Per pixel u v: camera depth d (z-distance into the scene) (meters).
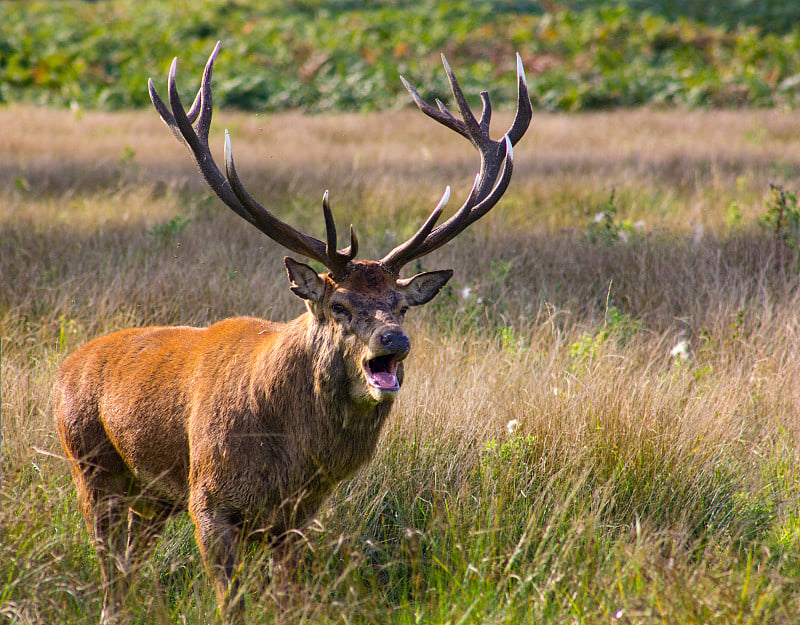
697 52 96.06
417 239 13.89
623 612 12.00
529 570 13.40
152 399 14.59
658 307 25.11
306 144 54.53
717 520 16.19
